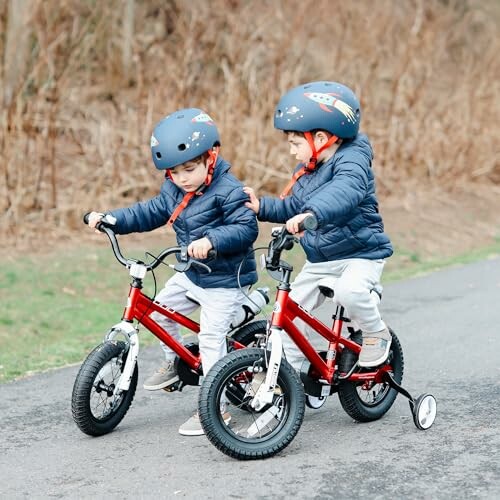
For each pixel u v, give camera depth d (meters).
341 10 14.83
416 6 16.39
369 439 5.01
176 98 12.86
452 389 5.98
